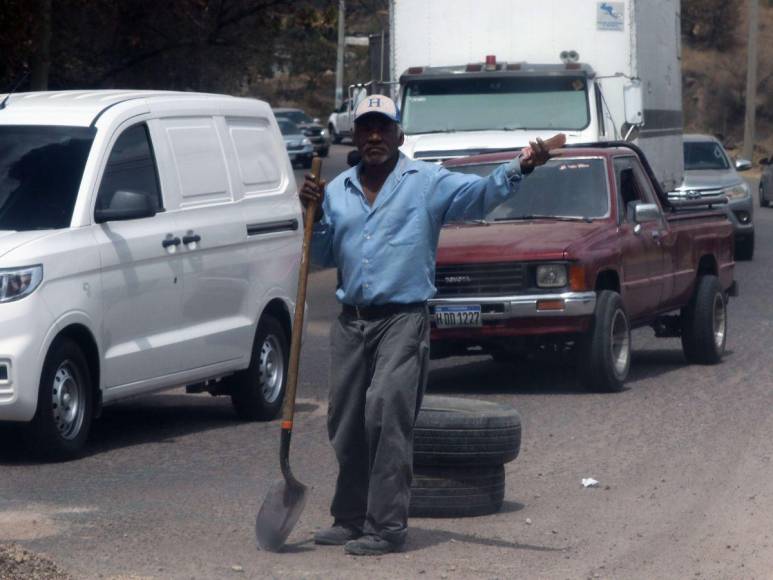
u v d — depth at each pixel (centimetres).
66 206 2716
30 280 2553
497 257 3378
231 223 3088
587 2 5234
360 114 1931
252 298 3158
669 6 6081
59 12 5619
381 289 1925
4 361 2522
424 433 2197
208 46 6144
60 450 2656
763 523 2223
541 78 5222
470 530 2162
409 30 5403
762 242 7869
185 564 1941
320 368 3978
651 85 5659
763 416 3162
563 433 2977
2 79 5053
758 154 17450
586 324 3416
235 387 3181
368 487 2048
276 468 2648
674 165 6281
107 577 1862
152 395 3653
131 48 6072
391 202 1934
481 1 5312
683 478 2548
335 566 1938
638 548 2073
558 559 2003
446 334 3441
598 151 3794
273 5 6000
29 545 2034
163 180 2923
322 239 1995
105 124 2828
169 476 2567
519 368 4016
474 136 5106
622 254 3556
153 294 2847
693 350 4009
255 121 3303
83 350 2714
